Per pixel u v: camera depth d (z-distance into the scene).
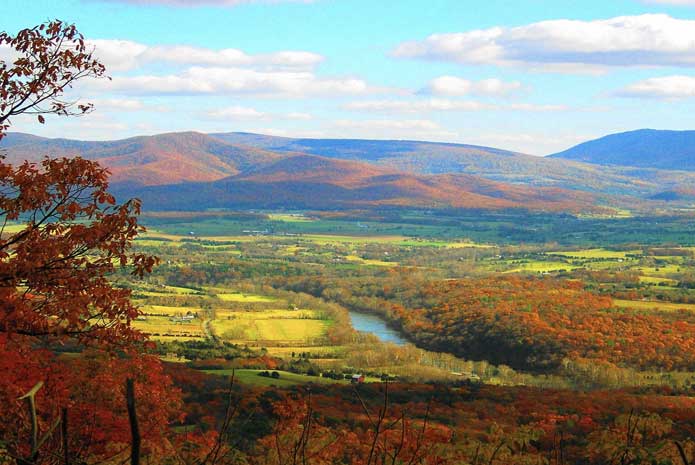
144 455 20.86
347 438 27.97
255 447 24.09
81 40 22.03
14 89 21.41
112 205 20.73
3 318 18.97
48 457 8.75
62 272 20.08
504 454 27.78
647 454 26.44
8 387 18.55
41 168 20.45
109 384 22.72
